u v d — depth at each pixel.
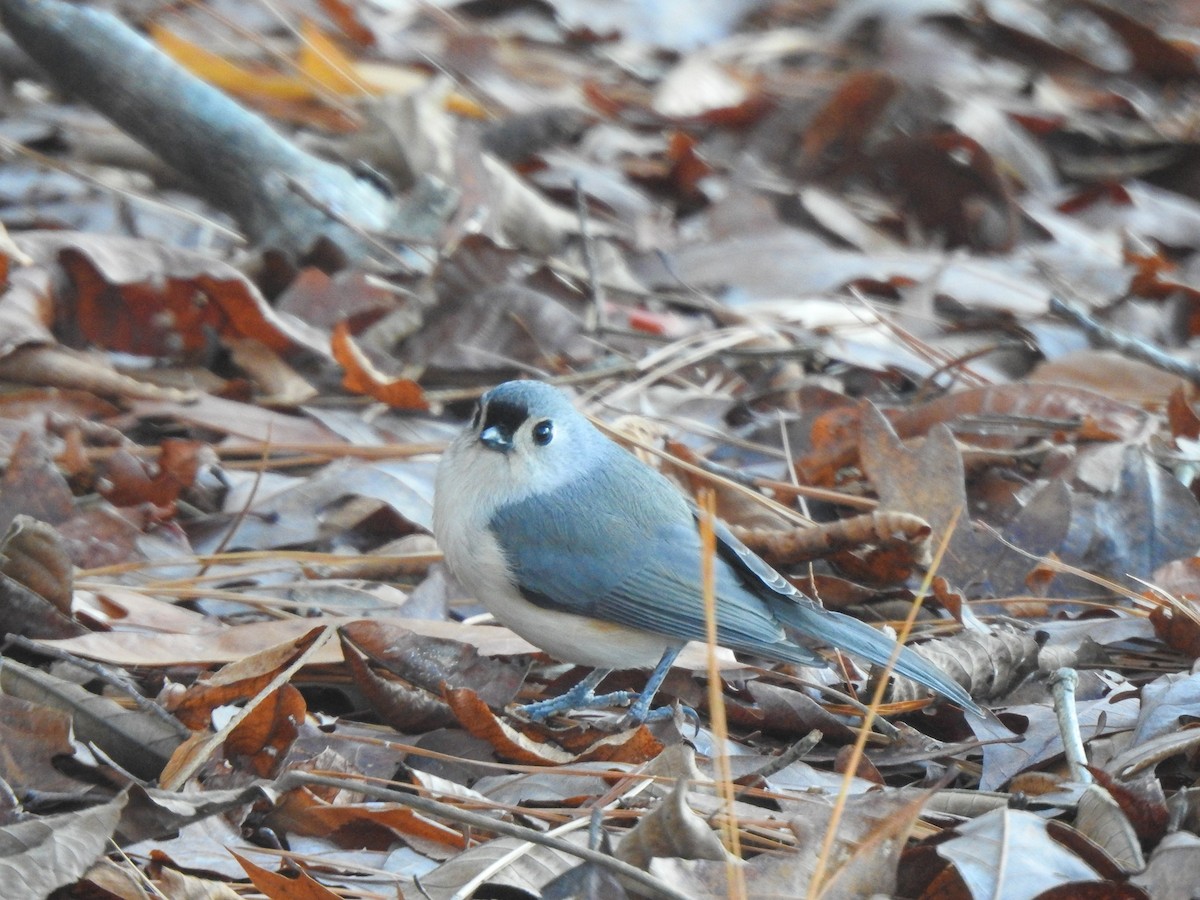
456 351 12.44
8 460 9.77
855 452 10.98
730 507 10.54
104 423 10.85
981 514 10.82
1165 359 12.32
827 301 14.28
